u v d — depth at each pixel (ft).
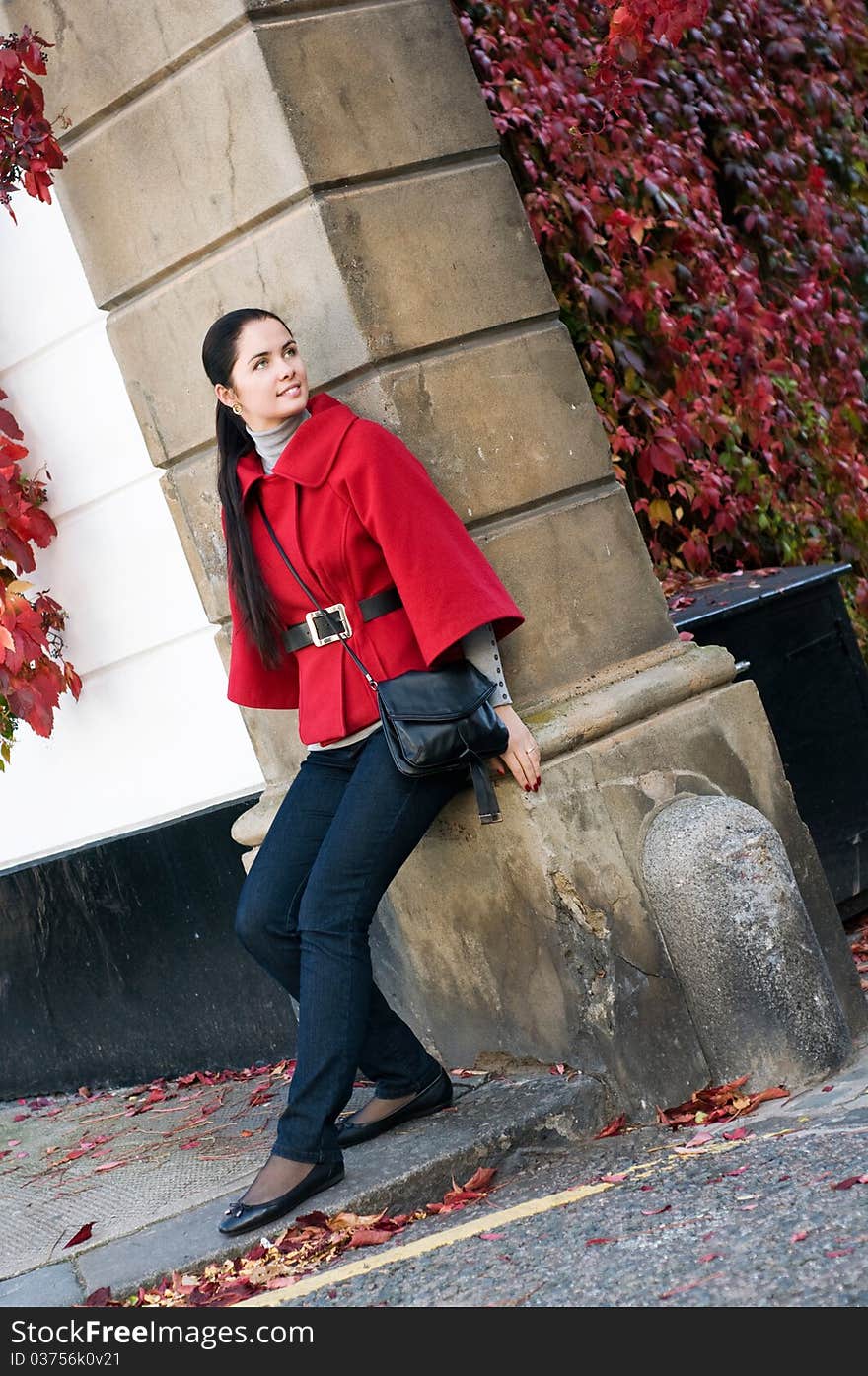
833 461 23.54
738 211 23.76
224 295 13.53
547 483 13.58
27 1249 12.40
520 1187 11.71
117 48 13.52
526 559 13.34
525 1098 12.68
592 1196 10.97
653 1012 12.92
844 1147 10.49
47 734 16.29
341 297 12.75
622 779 13.10
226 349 11.98
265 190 12.94
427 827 12.17
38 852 18.20
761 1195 9.90
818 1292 8.21
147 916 17.25
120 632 16.25
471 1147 11.95
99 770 17.13
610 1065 12.71
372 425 12.09
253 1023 16.74
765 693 17.16
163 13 13.12
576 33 21.54
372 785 11.87
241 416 12.34
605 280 20.42
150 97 13.50
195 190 13.43
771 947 12.71
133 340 14.33
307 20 12.89
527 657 13.24
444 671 11.91
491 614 11.72
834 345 24.56
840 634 18.02
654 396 20.63
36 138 13.67
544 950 12.84
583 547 13.71
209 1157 13.79
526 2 21.06
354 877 11.82
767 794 13.97
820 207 24.64
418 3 13.58
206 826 16.29
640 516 20.38
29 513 16.05
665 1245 9.45
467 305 13.34
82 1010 18.45
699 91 23.27
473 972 13.53
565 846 12.67
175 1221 12.05
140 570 15.83
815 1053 12.75
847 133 25.90
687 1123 12.46
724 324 21.94
